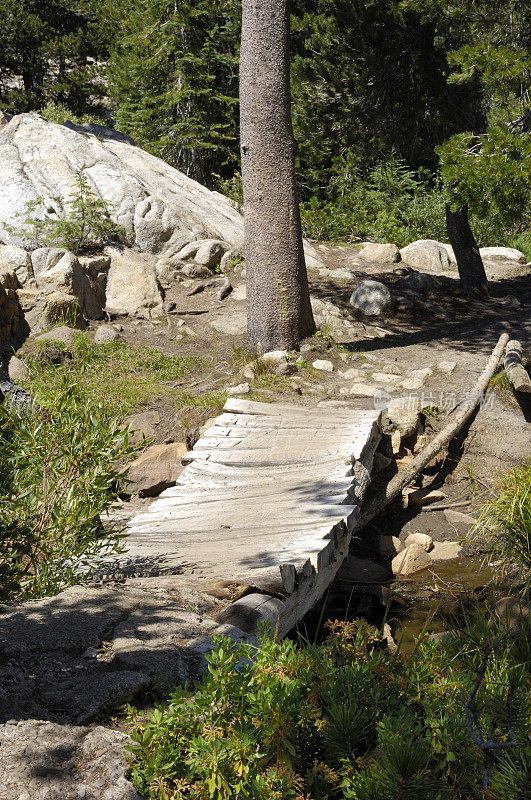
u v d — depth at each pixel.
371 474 8.70
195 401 9.70
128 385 10.20
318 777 2.57
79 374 10.49
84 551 4.02
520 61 10.21
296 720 2.73
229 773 2.47
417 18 16.91
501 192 9.51
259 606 4.06
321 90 19.89
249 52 10.75
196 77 23.00
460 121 17.30
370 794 2.28
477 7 13.71
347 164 21.97
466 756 2.45
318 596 5.16
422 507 8.80
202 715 2.74
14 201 13.83
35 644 3.41
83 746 2.58
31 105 29.41
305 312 11.59
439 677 3.01
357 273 15.73
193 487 7.06
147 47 24.45
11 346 10.96
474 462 9.23
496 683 2.55
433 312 13.96
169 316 13.00
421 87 17.78
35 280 12.19
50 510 3.90
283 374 10.70
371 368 10.98
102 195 14.60
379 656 3.03
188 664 3.37
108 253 13.71
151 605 3.98
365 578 7.16
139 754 2.47
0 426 3.88
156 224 14.73
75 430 4.00
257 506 6.29
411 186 21.09
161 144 23.08
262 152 10.91
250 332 11.46
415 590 6.92
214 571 4.64
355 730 2.54
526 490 6.34
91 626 3.62
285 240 11.16
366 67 18.31
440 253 17.53
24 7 29.78
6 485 3.72
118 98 27.42
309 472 7.09
